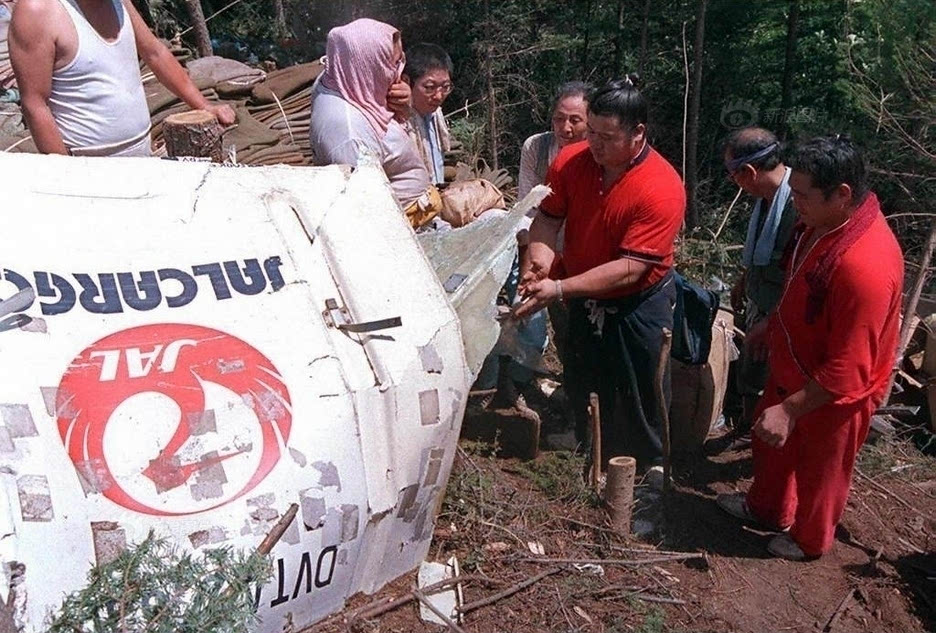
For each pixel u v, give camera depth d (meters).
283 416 2.91
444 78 4.86
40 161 3.08
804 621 3.67
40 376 2.64
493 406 4.86
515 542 3.75
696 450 4.75
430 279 3.52
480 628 3.30
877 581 3.93
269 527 2.78
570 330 4.38
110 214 3.08
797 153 3.37
